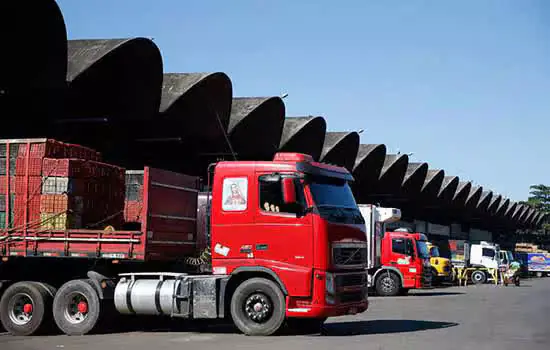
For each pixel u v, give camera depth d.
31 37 29.25
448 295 33.53
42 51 30.00
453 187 89.56
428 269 33.03
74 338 13.61
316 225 13.55
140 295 14.04
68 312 14.22
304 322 15.67
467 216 105.69
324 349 11.79
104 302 14.28
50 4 28.50
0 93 31.53
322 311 13.43
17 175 14.57
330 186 14.26
